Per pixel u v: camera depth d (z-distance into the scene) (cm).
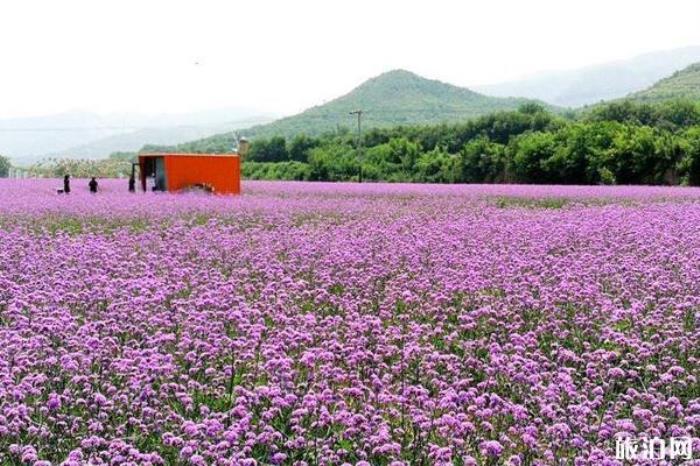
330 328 1150
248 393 824
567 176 7100
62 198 3581
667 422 802
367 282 1457
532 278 1424
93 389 873
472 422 815
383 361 1009
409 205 3597
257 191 5147
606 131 7156
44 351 954
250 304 1266
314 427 775
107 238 2172
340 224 2636
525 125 11650
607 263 1577
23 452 701
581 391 902
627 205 3469
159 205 3177
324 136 13775
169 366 902
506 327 1151
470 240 2016
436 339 1141
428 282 1417
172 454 746
